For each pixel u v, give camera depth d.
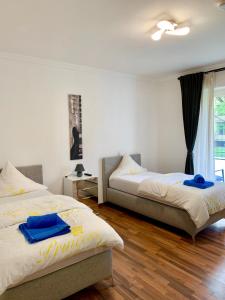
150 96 5.33
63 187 4.12
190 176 3.81
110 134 4.71
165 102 5.29
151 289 2.06
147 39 3.01
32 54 3.55
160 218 3.33
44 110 3.85
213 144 4.40
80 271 1.89
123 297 1.98
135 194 3.84
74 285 1.87
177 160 5.14
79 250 1.83
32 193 3.29
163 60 3.93
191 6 2.22
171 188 3.17
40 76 3.78
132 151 5.10
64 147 4.11
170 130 5.23
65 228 1.93
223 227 3.35
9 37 2.89
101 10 2.27
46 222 1.98
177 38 2.99
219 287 2.08
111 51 3.45
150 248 2.77
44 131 3.87
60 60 3.87
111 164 4.58
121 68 4.42
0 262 1.55
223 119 4.40
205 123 4.48
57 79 3.96
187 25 2.62
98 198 4.45
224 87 4.29
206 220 2.85
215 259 2.53
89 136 4.41
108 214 3.96
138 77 5.04
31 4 2.14
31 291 1.67
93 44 3.16
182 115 4.91
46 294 1.74
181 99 4.90
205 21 2.53
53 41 3.04
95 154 4.50
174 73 4.84
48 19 2.44
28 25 2.57
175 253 2.65
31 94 3.71
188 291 2.03
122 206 4.08
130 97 4.98
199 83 4.39
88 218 2.21
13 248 1.69
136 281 2.17
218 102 4.45
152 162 5.52
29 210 2.44
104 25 2.60
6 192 3.14
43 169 3.90
